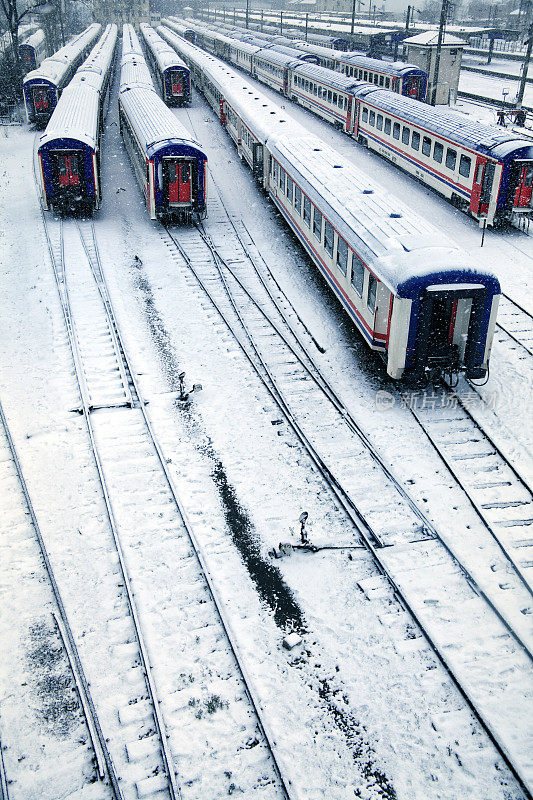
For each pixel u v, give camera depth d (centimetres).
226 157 3130
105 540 985
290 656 812
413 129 2769
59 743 724
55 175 2303
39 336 1577
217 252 2056
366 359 1481
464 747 710
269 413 1281
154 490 1082
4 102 4575
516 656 801
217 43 6938
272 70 5162
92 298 1761
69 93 3173
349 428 1231
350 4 13975
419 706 750
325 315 1678
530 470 1115
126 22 11481
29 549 975
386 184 2803
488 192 2256
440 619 850
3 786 677
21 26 7794
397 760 699
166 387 1375
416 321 1214
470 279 1195
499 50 7138
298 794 667
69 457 1168
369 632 837
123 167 3050
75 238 2181
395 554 950
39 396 1345
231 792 674
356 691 768
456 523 1005
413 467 1127
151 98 3012
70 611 871
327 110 3966
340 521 1013
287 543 952
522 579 894
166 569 932
